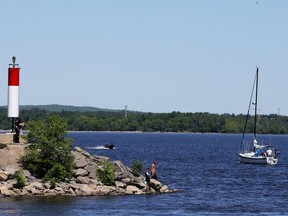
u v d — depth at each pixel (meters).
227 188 116.19
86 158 106.81
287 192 110.81
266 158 192.38
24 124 102.50
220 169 168.38
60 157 98.81
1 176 93.44
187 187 115.69
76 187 94.62
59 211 80.69
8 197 89.44
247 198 100.38
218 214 82.81
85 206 84.75
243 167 178.50
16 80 110.44
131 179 103.00
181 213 82.75
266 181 133.50
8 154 99.81
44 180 95.62
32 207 82.62
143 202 90.75
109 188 97.00
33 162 98.38
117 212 81.56
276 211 86.44
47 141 97.69
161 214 81.44
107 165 100.19
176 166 176.25
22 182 92.25
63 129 99.56
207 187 116.88
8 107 110.50
